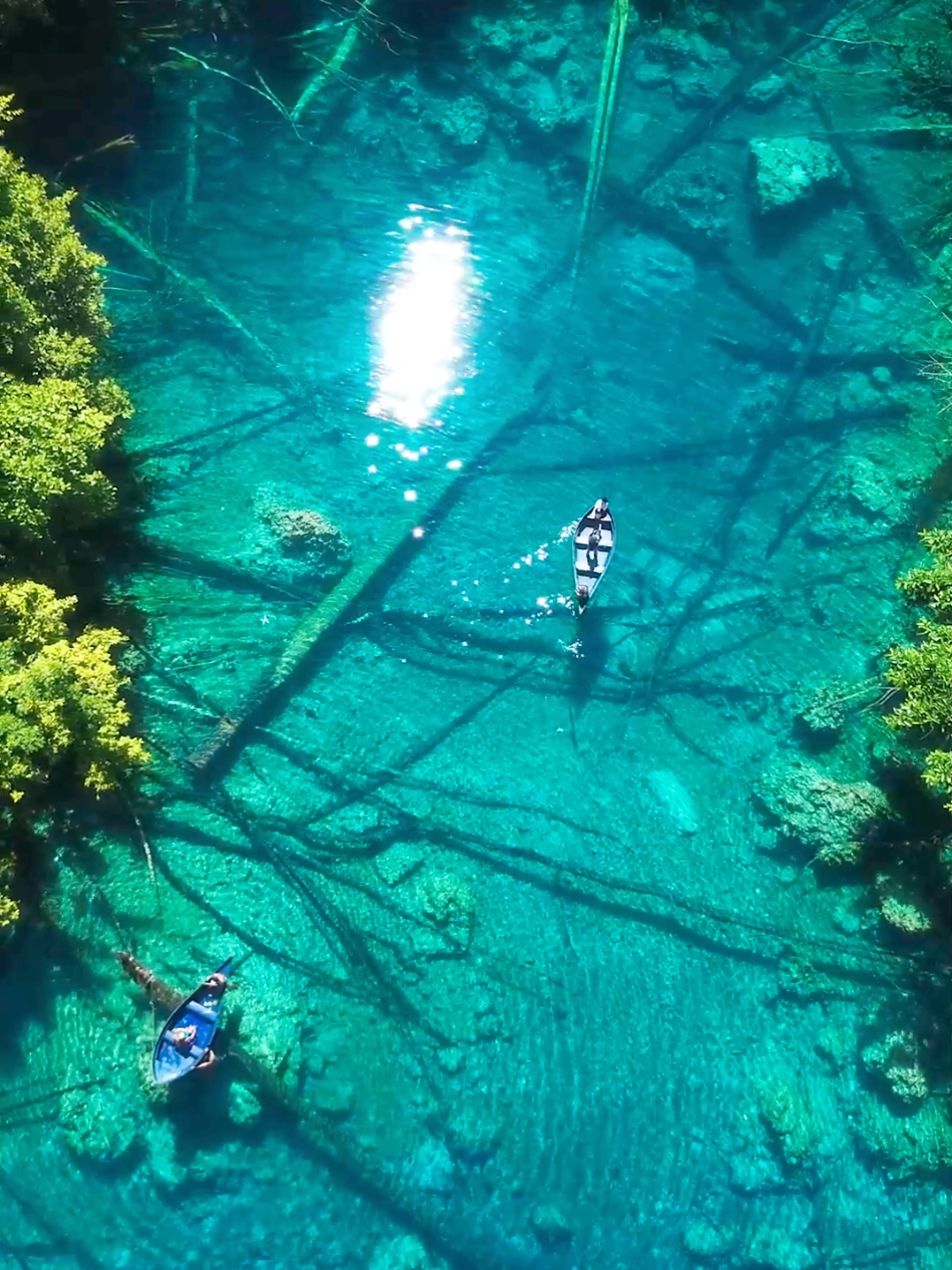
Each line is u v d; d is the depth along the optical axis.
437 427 17.11
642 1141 12.99
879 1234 12.72
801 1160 12.84
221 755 14.22
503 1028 13.34
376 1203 12.48
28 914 12.95
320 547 15.44
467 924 13.68
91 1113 12.23
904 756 14.90
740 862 14.52
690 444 17.38
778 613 16.12
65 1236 11.98
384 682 15.16
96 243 17.89
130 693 14.38
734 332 18.42
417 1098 12.91
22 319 12.79
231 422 16.77
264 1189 12.35
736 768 15.11
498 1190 12.69
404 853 14.06
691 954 13.93
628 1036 13.45
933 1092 13.14
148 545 15.45
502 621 15.73
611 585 16.11
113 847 13.55
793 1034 13.61
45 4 17.22
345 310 18.03
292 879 13.76
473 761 14.80
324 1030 13.03
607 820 14.59
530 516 16.52
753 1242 12.59
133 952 13.08
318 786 14.36
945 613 12.98
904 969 13.88
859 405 17.73
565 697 15.34
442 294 18.34
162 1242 12.09
